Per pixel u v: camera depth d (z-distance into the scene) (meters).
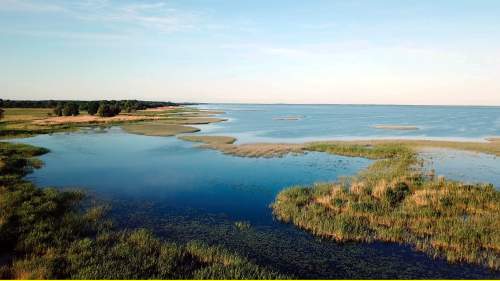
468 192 19.38
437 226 15.48
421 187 21.02
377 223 16.30
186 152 37.81
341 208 17.97
